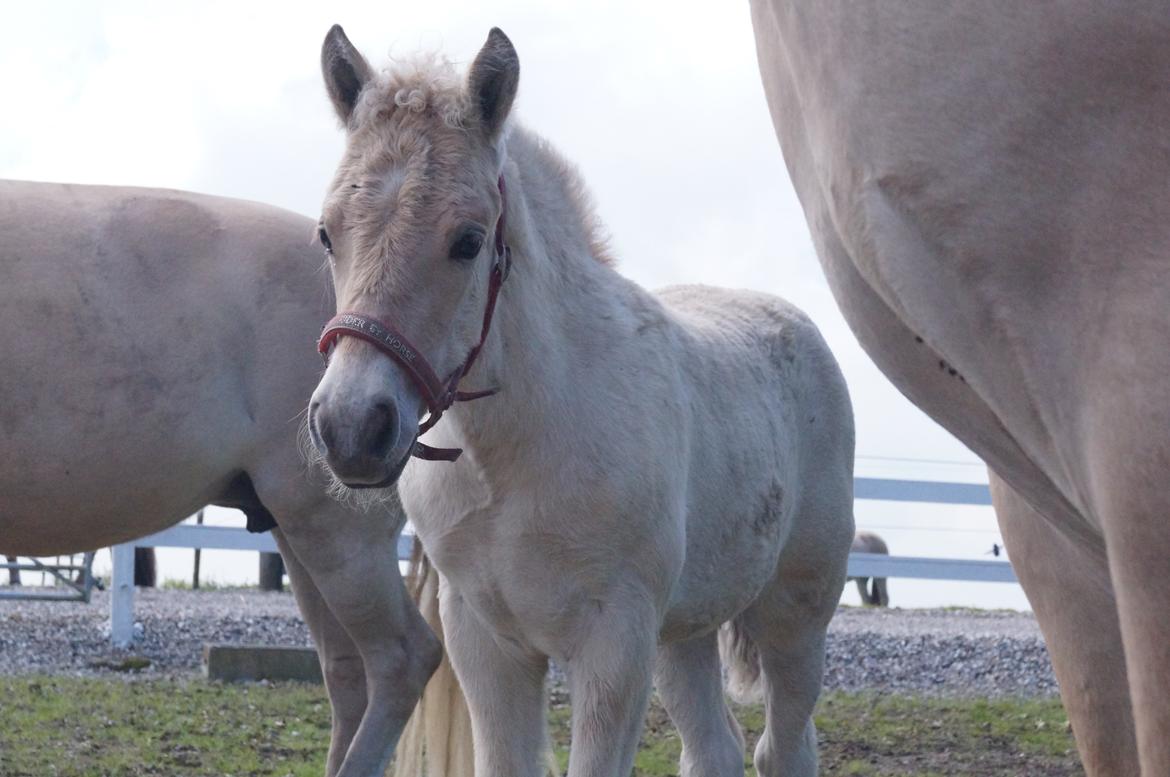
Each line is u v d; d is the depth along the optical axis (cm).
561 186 355
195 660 843
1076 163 136
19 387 438
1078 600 184
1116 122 134
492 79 291
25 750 606
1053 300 140
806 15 163
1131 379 130
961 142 143
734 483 385
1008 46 140
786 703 451
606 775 320
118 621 866
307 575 501
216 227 476
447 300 277
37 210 459
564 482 318
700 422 374
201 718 686
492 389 307
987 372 152
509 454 316
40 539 458
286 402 468
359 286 271
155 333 454
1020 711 792
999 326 146
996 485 197
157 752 614
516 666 343
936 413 178
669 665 436
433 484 330
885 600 1461
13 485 441
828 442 455
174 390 454
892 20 149
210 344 461
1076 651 186
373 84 291
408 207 273
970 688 881
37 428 439
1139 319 130
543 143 356
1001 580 1087
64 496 447
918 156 147
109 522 461
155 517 468
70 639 877
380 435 261
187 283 463
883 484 1056
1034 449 153
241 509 504
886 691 859
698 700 431
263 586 1237
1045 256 139
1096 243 135
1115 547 132
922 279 152
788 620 445
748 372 415
